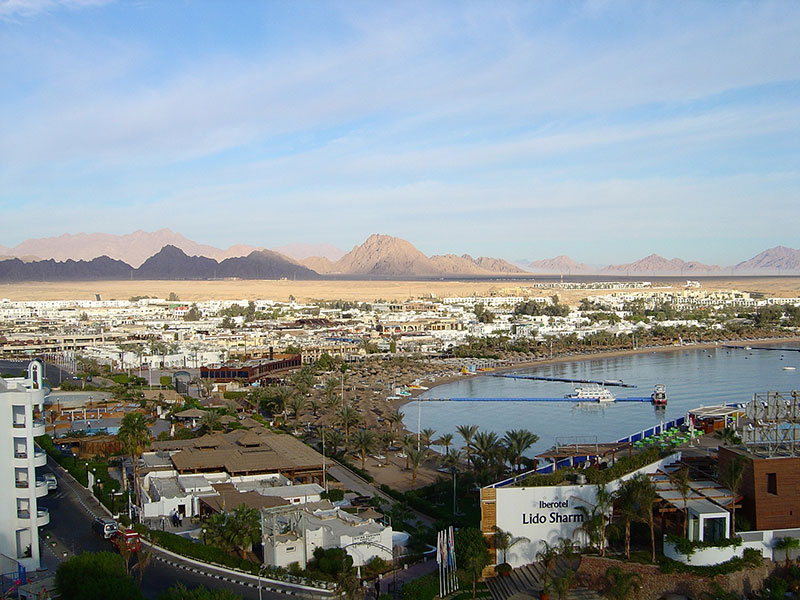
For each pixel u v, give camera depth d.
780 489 90.69
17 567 90.25
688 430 130.12
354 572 92.62
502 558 95.56
